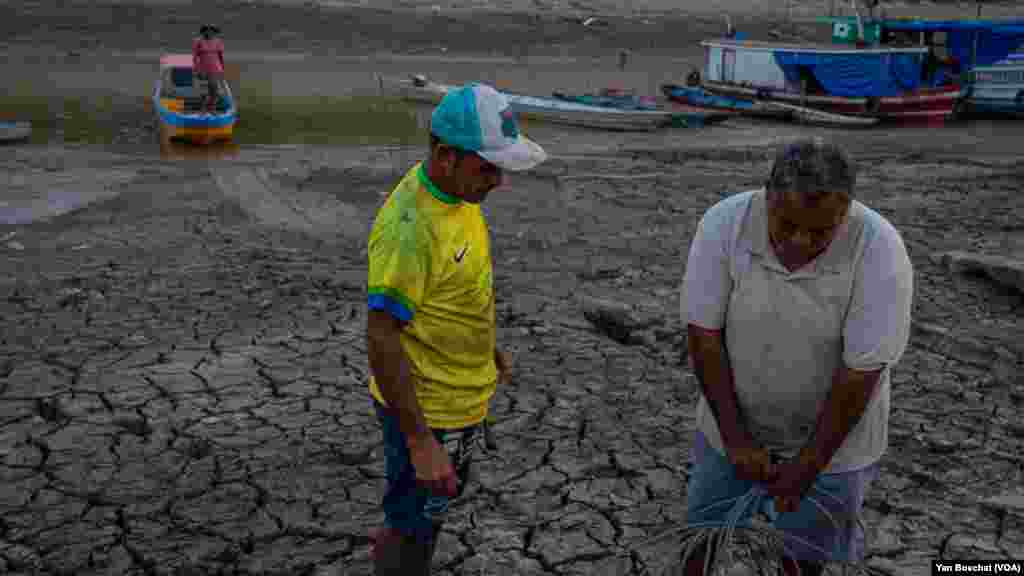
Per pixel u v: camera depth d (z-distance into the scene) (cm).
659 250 978
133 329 679
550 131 2125
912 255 953
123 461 475
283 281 816
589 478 471
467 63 3291
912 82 2386
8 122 1777
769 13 4638
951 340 684
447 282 274
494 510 438
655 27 4091
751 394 274
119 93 2430
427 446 272
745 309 263
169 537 407
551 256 944
